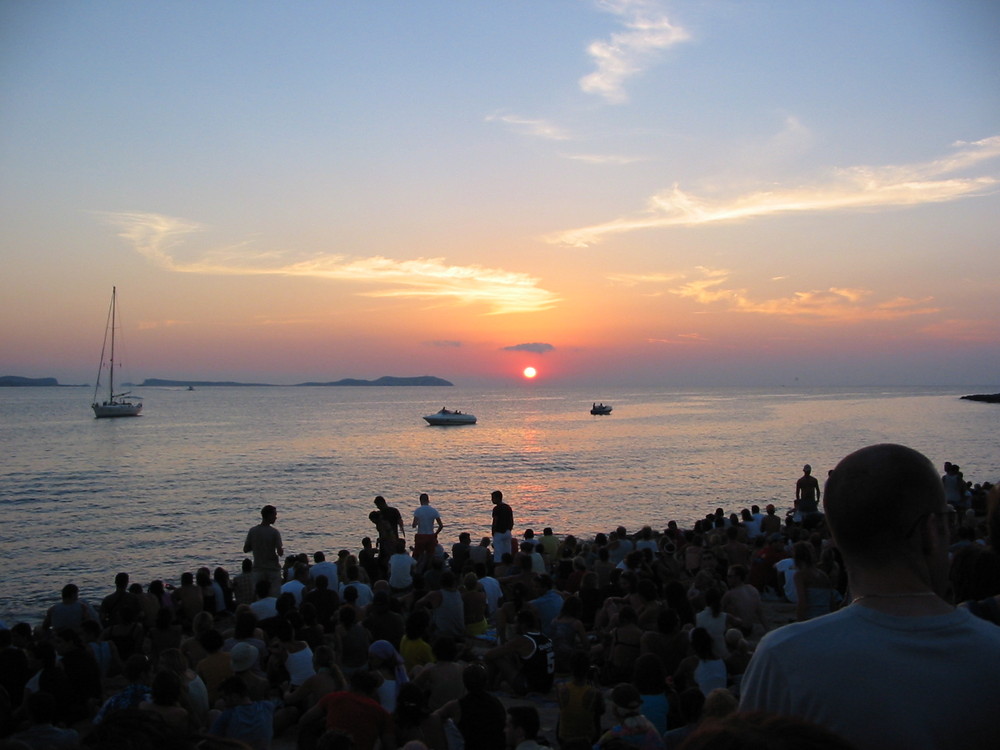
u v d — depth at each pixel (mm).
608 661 10938
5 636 10758
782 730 1668
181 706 8109
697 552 17453
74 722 9609
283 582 17719
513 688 11062
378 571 18703
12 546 36094
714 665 8781
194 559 33625
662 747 6820
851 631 2309
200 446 95062
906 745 2105
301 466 71750
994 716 2119
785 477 60375
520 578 15039
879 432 107188
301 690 9422
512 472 65875
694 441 96875
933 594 2383
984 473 58906
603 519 43438
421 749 6824
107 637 12820
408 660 10812
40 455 83188
